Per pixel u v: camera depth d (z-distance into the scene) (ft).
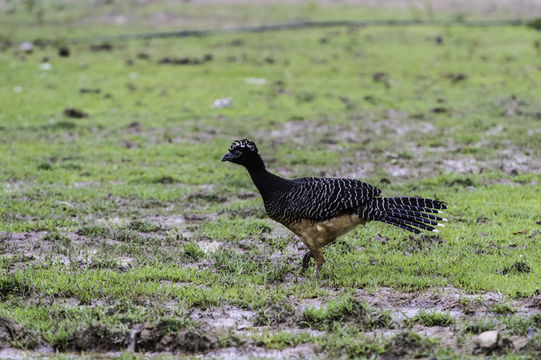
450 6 286.25
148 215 75.56
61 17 289.74
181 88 164.45
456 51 204.95
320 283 53.36
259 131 125.08
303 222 53.01
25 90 159.12
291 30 247.50
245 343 42.34
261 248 63.72
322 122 131.44
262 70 184.03
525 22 245.65
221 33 245.86
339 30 243.60
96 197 81.71
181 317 45.11
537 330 41.96
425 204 53.21
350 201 52.03
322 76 178.40
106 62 195.42
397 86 165.89
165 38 239.71
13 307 47.70
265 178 54.08
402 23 253.44
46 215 73.51
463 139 114.11
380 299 49.93
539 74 174.60
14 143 112.16
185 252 61.31
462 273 54.34
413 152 107.55
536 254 59.41
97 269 56.44
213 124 130.41
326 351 40.75
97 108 144.56
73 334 42.42
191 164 101.30
